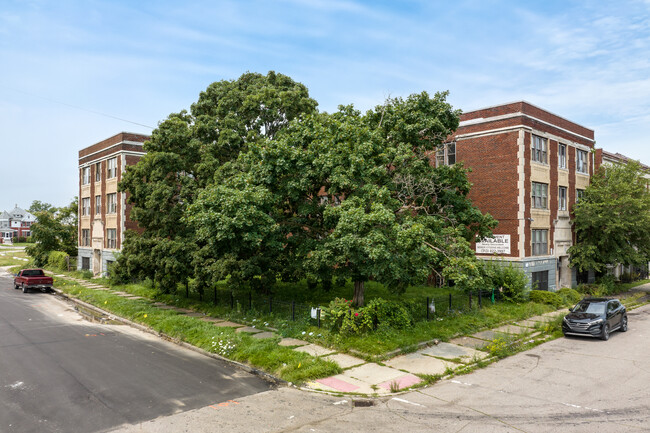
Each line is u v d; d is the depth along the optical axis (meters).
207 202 16.59
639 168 29.36
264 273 18.97
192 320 17.70
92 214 40.00
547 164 27.06
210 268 17.59
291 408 9.62
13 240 121.94
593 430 8.35
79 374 11.80
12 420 8.77
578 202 29.70
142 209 21.92
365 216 14.17
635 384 11.21
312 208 17.92
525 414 9.22
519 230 24.56
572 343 16.03
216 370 12.53
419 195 19.06
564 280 29.34
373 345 13.78
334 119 18.06
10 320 19.73
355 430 8.44
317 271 17.11
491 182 25.77
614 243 28.36
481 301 21.52
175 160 21.61
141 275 21.36
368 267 15.09
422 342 15.00
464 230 19.09
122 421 8.78
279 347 13.81
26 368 12.29
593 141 32.06
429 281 27.39
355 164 15.95
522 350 14.88
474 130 26.53
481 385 11.20
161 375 11.91
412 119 18.30
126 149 34.53
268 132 25.30
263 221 16.17
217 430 8.41
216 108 24.83
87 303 24.92
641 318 21.47
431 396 10.40
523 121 24.75
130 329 18.30
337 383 11.21
